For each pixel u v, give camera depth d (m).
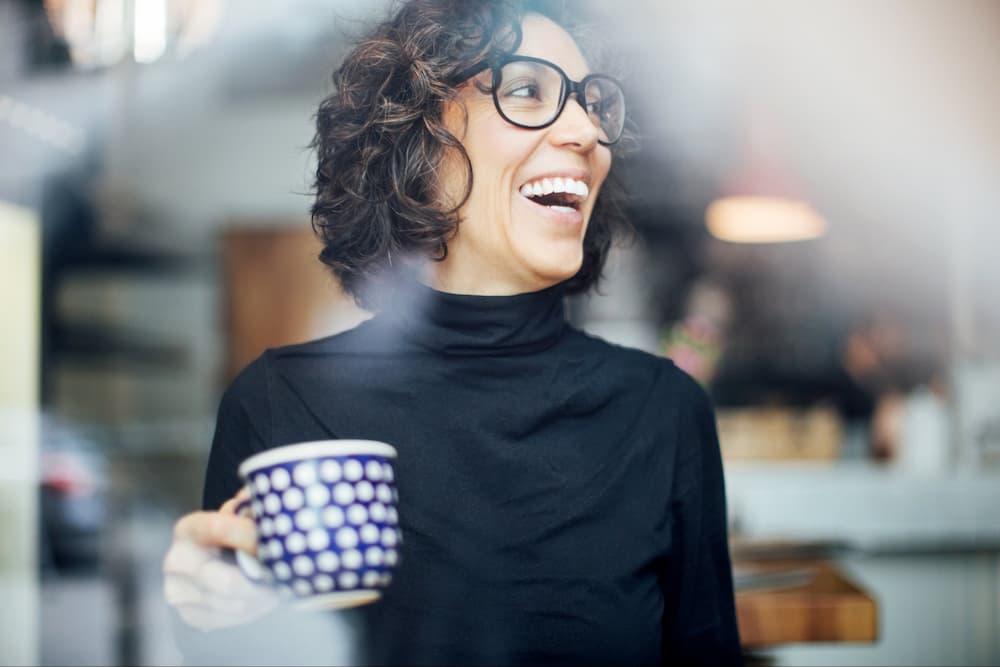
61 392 4.32
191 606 0.72
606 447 0.93
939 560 2.69
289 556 0.65
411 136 0.89
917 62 3.25
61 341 4.32
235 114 3.96
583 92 0.89
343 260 0.96
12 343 3.08
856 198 3.72
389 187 0.91
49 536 3.09
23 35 2.25
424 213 0.89
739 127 3.15
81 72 2.44
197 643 0.85
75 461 3.25
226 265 4.26
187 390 4.59
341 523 0.66
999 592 2.68
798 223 2.93
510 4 0.88
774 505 2.75
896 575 2.67
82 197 3.31
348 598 0.67
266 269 4.29
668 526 0.94
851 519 2.75
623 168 1.14
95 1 2.22
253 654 0.85
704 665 1.01
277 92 3.87
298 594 0.66
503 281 0.92
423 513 0.87
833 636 1.48
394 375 0.92
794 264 4.02
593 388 0.94
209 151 4.03
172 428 4.50
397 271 0.93
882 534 2.70
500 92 0.87
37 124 2.72
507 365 0.92
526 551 0.87
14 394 3.10
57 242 3.31
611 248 1.20
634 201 1.23
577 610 0.87
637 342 4.02
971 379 3.07
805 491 2.76
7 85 2.44
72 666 2.79
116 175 3.39
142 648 2.83
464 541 0.87
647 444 0.95
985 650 2.66
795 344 4.04
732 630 1.04
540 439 0.91
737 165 2.95
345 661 0.85
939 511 2.76
